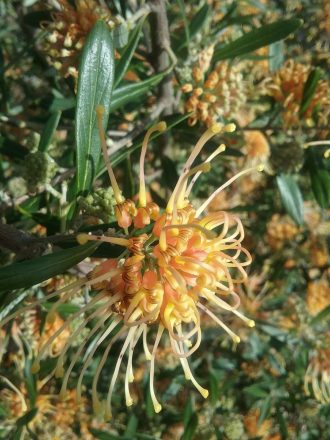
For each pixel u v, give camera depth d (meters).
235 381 0.28
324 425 0.29
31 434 0.22
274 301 0.30
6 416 0.22
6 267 0.10
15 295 0.14
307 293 0.30
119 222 0.11
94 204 0.14
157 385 0.26
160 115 0.21
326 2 0.30
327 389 0.27
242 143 0.23
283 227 0.30
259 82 0.25
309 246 0.31
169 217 0.11
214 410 0.27
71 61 0.19
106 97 0.13
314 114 0.22
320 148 0.23
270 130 0.24
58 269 0.10
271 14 0.31
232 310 0.11
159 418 0.26
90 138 0.13
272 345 0.28
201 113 0.20
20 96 0.29
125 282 0.11
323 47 0.31
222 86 0.20
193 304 0.11
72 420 0.23
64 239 0.12
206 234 0.10
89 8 0.18
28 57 0.28
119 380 0.26
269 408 0.26
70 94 0.24
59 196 0.17
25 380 0.20
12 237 0.12
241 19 0.24
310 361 0.27
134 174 0.26
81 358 0.24
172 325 0.11
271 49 0.24
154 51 0.20
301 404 0.28
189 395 0.24
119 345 0.25
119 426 0.25
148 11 0.19
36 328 0.20
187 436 0.23
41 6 0.24
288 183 0.23
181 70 0.20
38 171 0.17
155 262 0.11
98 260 0.17
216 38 0.24
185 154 0.27
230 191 0.29
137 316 0.11
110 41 0.12
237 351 0.28
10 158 0.22
